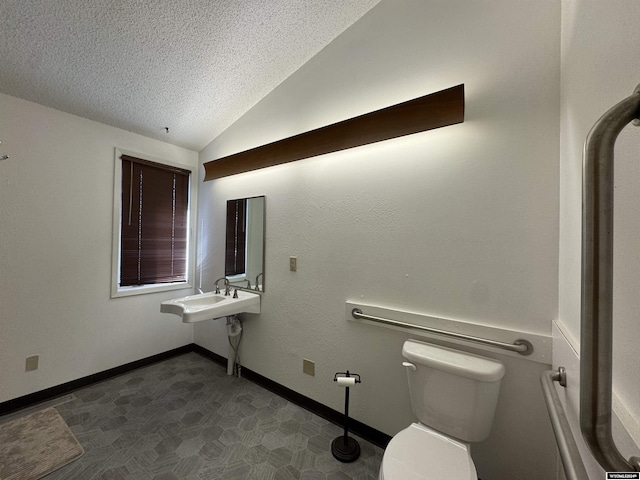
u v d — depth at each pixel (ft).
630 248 1.73
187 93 6.72
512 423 4.04
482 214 4.28
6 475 4.45
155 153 8.52
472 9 4.39
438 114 4.29
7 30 4.58
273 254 7.06
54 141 6.55
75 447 5.07
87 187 7.11
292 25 5.36
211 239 8.96
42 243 6.40
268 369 7.16
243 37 5.39
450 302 4.54
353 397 5.58
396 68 5.10
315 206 6.22
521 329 3.98
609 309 1.20
